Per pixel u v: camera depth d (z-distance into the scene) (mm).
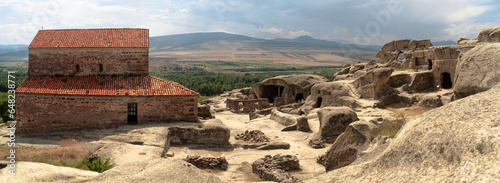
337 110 25500
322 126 24938
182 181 7902
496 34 37312
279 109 40406
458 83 13109
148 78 28703
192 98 27391
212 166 18906
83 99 25797
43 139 23250
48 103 25859
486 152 4250
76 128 25812
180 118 27219
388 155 5906
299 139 26156
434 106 29766
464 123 4980
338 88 37688
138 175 8195
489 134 4418
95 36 29750
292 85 50219
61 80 27609
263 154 22188
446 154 4746
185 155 21250
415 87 36000
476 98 5973
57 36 29500
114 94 25812
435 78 35969
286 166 18578
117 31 30734
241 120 38625
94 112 25875
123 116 26047
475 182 3977
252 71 184875
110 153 16828
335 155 15938
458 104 5953
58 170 11180
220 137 24188
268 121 33812
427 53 39406
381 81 34000
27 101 25953
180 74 155250
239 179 17188
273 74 157000
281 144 23609
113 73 28891
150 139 21094
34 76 28094
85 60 28516
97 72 28688
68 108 25812
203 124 25625
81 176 11125
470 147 4480
